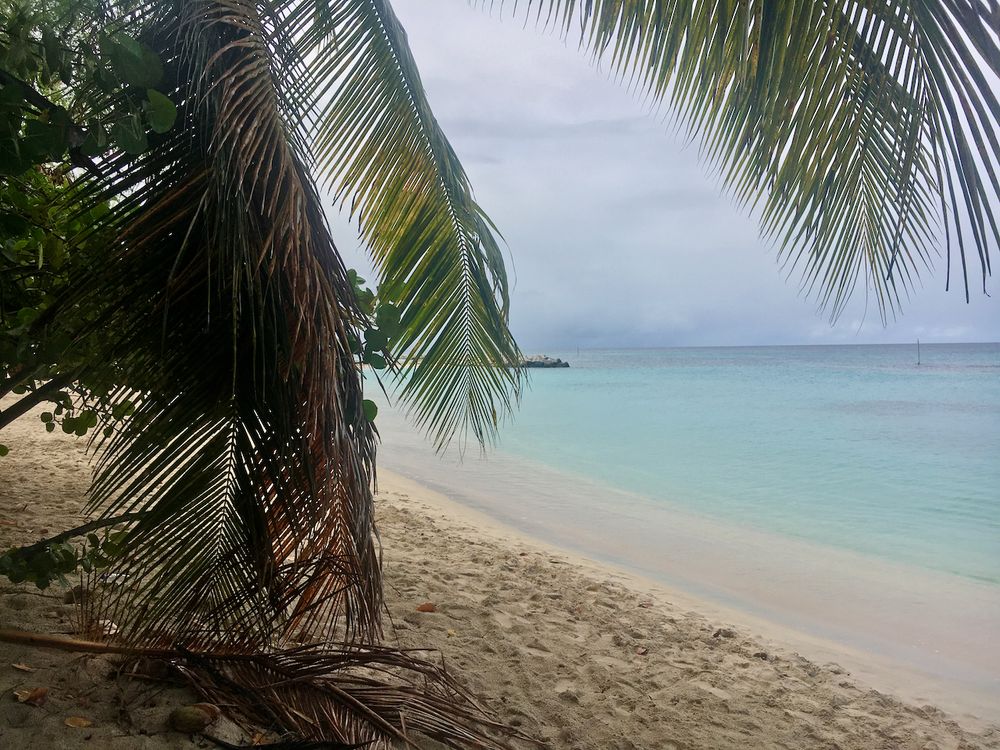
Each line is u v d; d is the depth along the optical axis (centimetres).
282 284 197
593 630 448
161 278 202
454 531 706
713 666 416
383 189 390
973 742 358
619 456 1450
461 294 409
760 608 566
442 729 236
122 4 208
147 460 208
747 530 846
